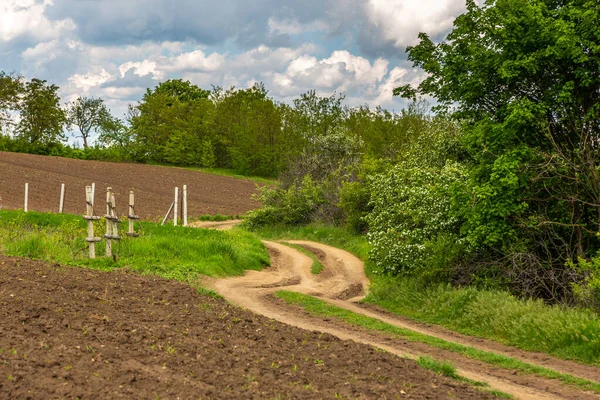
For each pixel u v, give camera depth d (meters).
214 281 17.28
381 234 19.61
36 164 66.19
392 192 22.86
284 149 78.25
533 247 17.30
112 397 5.78
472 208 17.22
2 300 9.22
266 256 24.28
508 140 16.83
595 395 8.52
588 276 15.17
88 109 111.75
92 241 17.22
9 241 17.83
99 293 11.22
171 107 91.44
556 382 9.20
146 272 16.36
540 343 11.90
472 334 13.38
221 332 9.38
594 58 15.91
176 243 19.59
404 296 16.58
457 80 18.39
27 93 90.94
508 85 17.83
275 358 8.03
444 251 17.31
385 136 57.53
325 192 37.78
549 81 17.66
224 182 71.00
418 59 19.55
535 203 17.52
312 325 12.69
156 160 90.50
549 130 16.44
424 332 13.38
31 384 5.90
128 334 8.27
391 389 7.11
